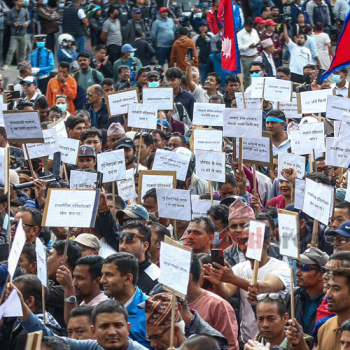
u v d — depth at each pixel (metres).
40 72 38.12
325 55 43.88
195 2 51.12
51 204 13.82
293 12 44.72
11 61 42.91
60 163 20.05
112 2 42.69
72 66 39.25
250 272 14.78
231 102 32.38
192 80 32.91
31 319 11.64
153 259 15.57
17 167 21.89
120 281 13.03
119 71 34.59
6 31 42.97
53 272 14.80
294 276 15.32
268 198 21.45
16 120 17.50
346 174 19.62
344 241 14.46
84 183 17.86
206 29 42.12
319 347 12.55
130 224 14.71
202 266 14.63
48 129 20.00
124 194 19.28
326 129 26.44
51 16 42.94
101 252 16.14
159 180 17.94
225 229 16.91
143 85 33.34
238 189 19.69
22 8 42.56
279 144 23.84
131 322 12.95
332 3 49.50
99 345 11.80
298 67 41.50
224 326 13.43
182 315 12.48
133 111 22.16
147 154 22.55
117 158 18.12
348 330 10.55
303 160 19.33
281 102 27.09
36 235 16.28
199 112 23.78
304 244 16.73
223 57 21.38
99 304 11.47
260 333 12.62
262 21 42.41
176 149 20.91
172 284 11.82
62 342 10.88
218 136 20.44
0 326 12.29
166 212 16.45
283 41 44.38
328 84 33.62
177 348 11.55
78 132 24.23
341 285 12.09
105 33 41.91
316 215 14.33
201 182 21.38
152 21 45.47
